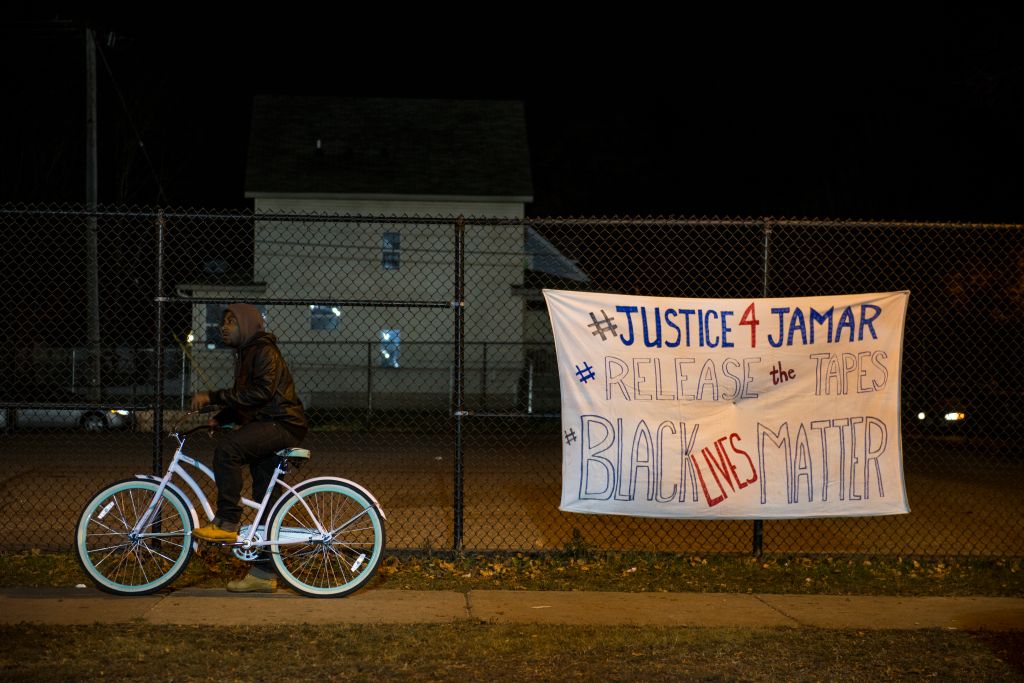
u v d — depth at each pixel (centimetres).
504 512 1095
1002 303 1792
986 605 691
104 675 514
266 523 683
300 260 2823
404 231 2853
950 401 1884
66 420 1945
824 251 1959
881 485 777
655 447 772
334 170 2934
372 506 689
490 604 674
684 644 589
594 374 773
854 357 780
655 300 776
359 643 580
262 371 673
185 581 725
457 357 791
